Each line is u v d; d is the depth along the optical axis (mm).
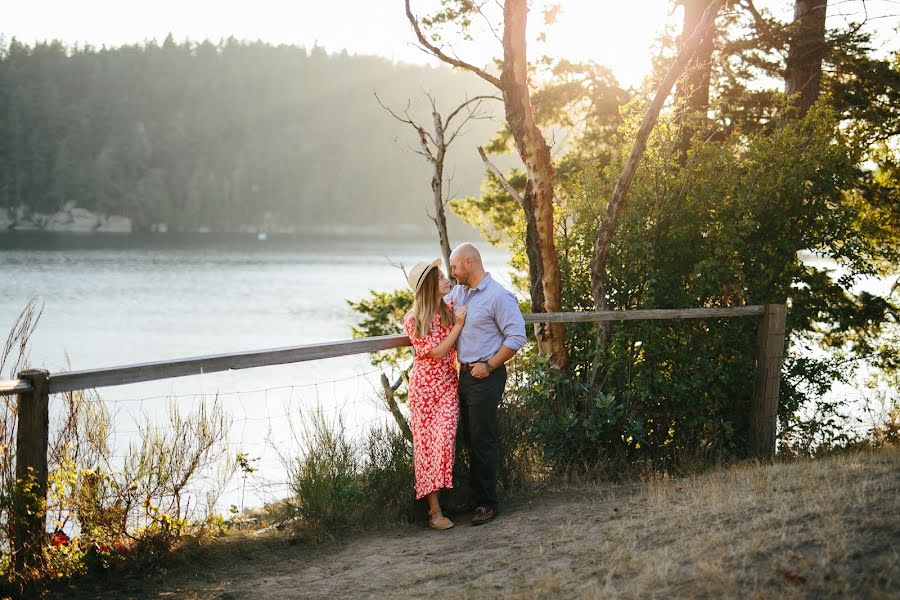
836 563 3342
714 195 7605
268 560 4676
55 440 4383
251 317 70438
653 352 7184
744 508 4352
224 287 97000
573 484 6086
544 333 7453
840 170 7938
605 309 7344
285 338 58281
